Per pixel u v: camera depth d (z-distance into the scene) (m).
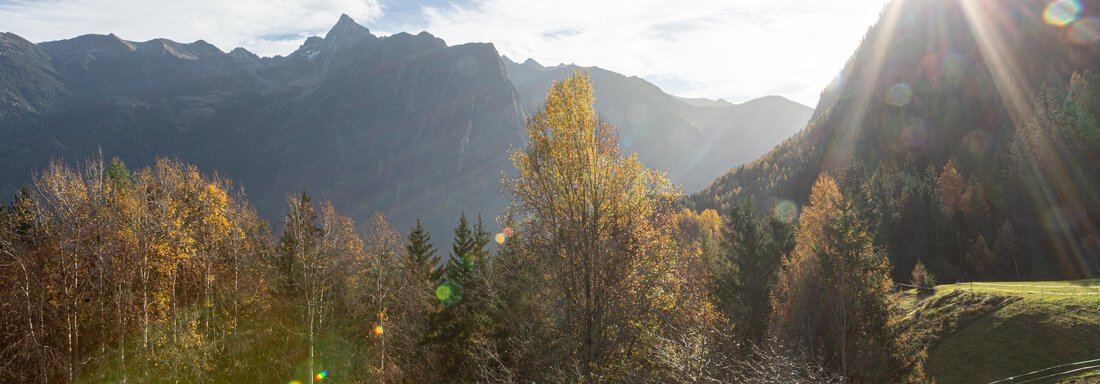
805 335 29.61
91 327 29.95
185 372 32.16
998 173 93.44
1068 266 70.81
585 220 17.17
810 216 33.97
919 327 42.00
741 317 33.31
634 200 17.42
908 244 81.31
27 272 26.86
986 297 42.25
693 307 17.75
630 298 16.67
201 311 34.19
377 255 41.25
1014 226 79.62
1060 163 86.75
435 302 37.03
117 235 28.55
